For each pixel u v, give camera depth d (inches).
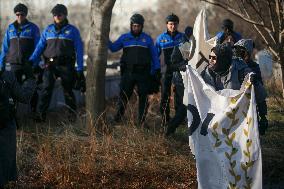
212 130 269.9
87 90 409.1
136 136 383.6
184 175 322.7
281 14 311.1
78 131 415.5
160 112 486.9
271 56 361.1
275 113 469.7
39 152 346.0
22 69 483.2
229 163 265.1
